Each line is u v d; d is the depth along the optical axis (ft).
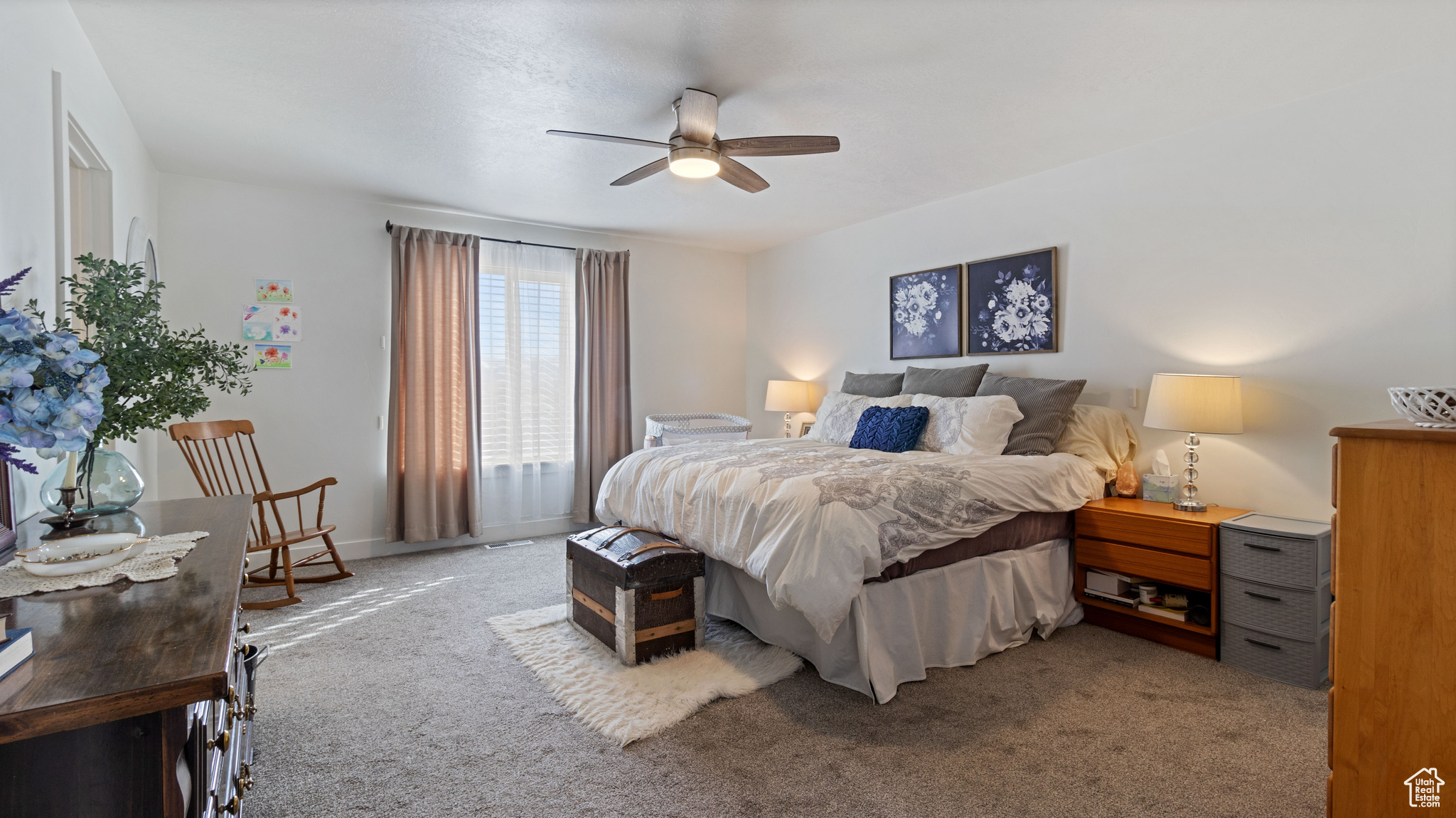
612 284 17.24
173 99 9.12
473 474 15.01
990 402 11.51
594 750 6.62
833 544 7.53
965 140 10.80
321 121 9.92
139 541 4.50
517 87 8.79
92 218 8.43
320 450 13.87
